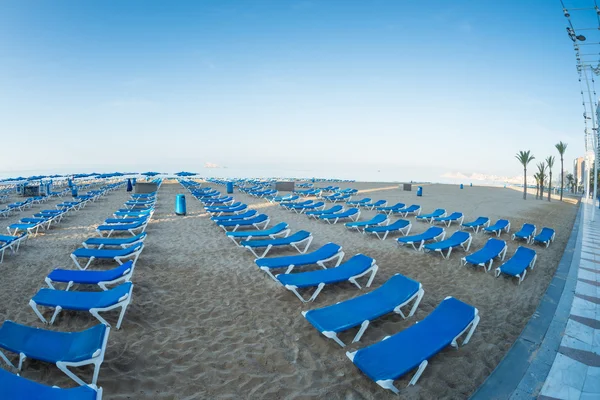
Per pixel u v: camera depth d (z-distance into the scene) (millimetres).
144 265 5961
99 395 2078
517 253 6246
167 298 4535
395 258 6750
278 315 4090
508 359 3100
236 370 2980
